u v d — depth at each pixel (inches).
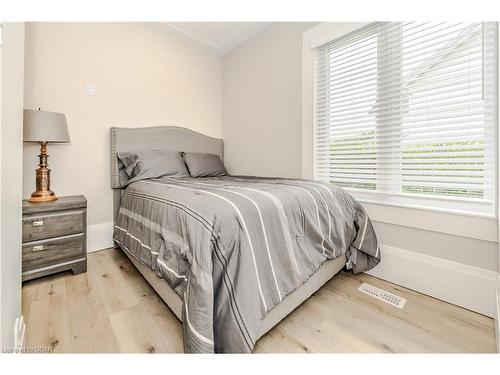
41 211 65.5
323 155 87.8
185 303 37.2
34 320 50.7
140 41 101.9
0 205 26.1
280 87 101.3
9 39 30.4
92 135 90.4
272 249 43.4
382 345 44.7
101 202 93.0
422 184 64.6
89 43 88.9
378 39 72.1
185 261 41.4
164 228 49.5
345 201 66.6
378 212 71.1
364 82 75.0
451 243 58.8
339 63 83.0
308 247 52.4
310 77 89.0
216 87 131.0
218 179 88.8
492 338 46.4
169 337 46.0
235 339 35.4
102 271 73.8
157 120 108.2
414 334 47.6
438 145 61.9
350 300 59.3
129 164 92.1
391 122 69.9
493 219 52.5
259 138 111.9
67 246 70.0
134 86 100.8
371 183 74.7
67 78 84.4
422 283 62.7
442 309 56.1
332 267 64.5
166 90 110.8
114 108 95.7
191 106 120.3
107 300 58.3
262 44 108.1
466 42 56.4
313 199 56.5
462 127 57.7
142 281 67.7
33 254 64.7
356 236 68.7
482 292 54.1
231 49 124.4
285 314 48.5
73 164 86.5
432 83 62.1
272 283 42.2
